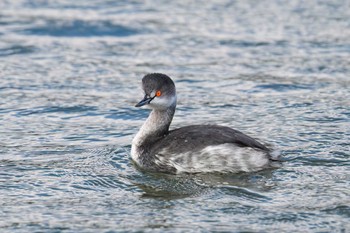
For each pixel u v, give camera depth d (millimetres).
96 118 17375
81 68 20828
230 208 12398
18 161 14625
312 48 22250
